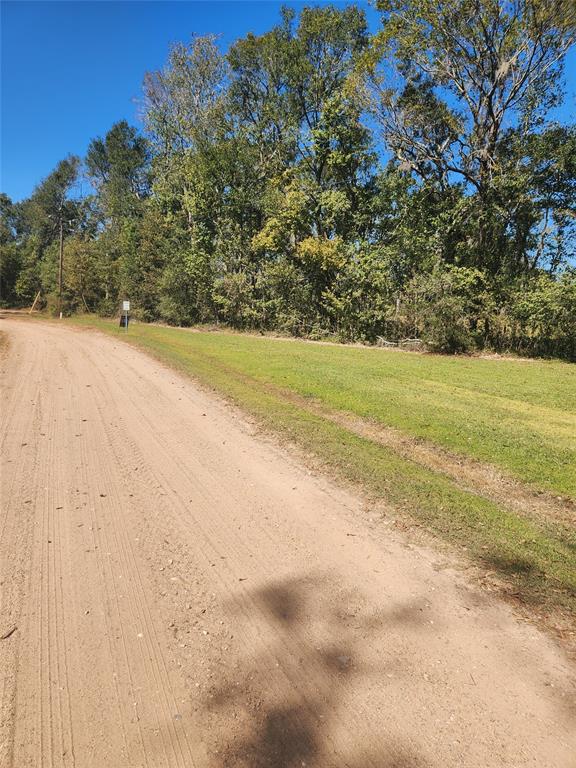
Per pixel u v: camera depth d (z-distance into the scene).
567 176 23.44
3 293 68.31
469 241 25.69
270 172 33.91
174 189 39.44
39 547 4.21
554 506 5.36
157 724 2.49
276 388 11.29
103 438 7.27
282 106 34.53
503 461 6.59
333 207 27.75
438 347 22.42
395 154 27.47
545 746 2.37
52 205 73.62
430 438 7.55
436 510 4.98
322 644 3.08
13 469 5.93
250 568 3.95
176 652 3.00
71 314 50.00
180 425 8.07
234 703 2.62
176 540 4.39
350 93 25.98
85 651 3.00
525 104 24.08
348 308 26.08
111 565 3.97
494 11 21.61
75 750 2.35
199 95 39.41
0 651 3.00
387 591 3.64
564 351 21.25
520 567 3.96
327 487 5.60
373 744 2.38
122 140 56.56
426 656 2.97
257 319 31.72
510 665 2.90
